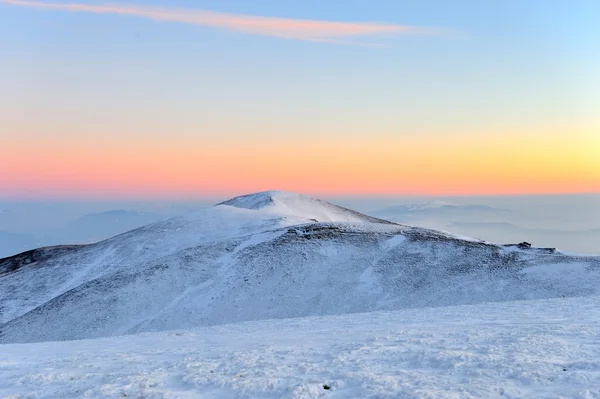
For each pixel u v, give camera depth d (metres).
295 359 12.65
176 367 12.40
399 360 11.85
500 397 8.75
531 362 10.62
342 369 11.16
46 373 12.65
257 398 9.46
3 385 11.83
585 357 11.08
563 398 8.45
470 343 13.45
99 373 12.32
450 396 8.73
